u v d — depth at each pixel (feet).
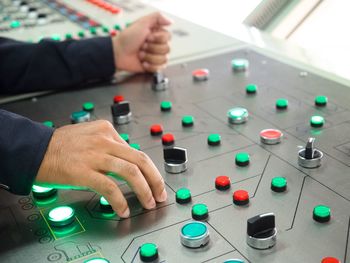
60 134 2.40
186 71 3.96
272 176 2.45
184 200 2.29
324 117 3.00
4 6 5.98
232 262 1.83
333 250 1.92
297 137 2.80
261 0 5.27
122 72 4.12
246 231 2.06
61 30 4.97
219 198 2.32
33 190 2.47
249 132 2.91
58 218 2.21
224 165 2.59
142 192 2.24
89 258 2.00
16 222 2.28
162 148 2.81
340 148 2.65
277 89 3.47
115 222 2.23
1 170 2.31
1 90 3.83
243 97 3.39
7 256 2.06
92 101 3.56
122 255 2.01
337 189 2.31
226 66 3.98
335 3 5.45
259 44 4.41
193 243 1.98
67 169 2.26
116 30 4.83
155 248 1.96
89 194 2.46
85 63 3.85
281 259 1.90
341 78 3.55
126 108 3.14
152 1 5.94
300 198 2.26
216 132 2.94
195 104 3.35
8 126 2.34
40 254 2.06
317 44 5.32
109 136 2.43
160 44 3.98
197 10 5.53
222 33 4.75
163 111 3.28
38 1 6.14
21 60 3.78
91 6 5.77
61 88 3.84
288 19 5.41
